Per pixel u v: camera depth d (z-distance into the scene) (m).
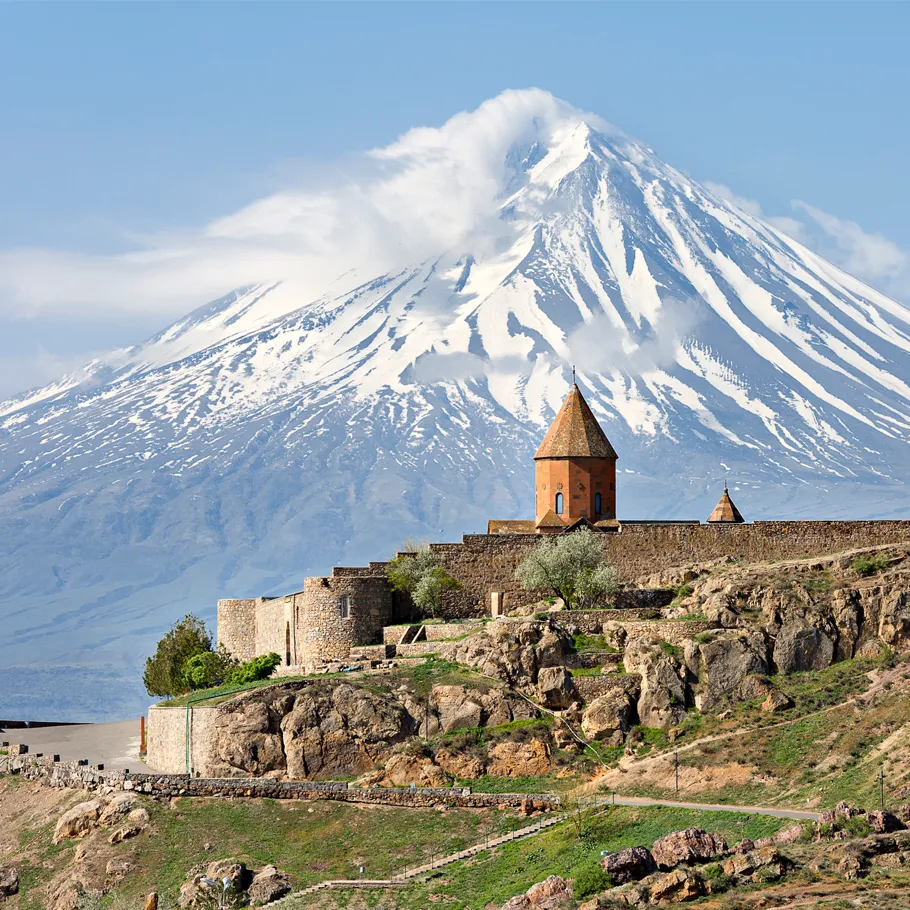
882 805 151.62
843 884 130.50
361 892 157.38
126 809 180.38
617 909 131.38
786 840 143.12
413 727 185.00
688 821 155.88
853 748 168.88
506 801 172.50
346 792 177.38
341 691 186.50
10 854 181.75
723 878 134.38
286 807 177.38
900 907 122.75
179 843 173.88
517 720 185.00
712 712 183.50
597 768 178.50
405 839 168.75
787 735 175.38
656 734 182.62
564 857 153.38
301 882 162.38
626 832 156.62
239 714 184.88
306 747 182.50
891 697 176.88
